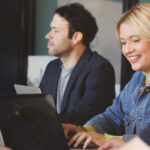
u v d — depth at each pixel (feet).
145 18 6.17
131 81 7.25
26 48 15.67
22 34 15.66
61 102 9.90
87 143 5.79
